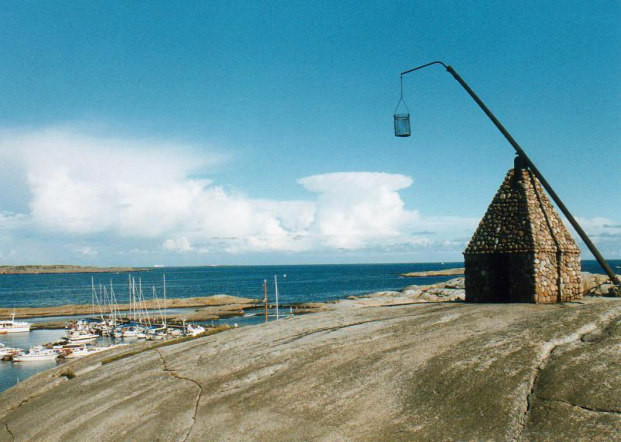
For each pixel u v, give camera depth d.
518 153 18.62
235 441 9.77
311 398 10.94
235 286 192.50
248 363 14.14
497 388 9.66
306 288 163.38
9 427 14.41
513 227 19.09
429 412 9.45
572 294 19.17
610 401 8.40
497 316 14.45
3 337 77.38
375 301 65.50
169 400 12.62
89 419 12.73
